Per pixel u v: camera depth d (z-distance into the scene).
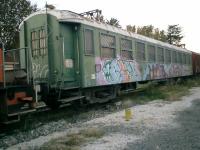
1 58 8.41
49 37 11.45
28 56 9.32
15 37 28.09
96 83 12.57
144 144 7.00
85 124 9.65
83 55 11.80
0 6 27.72
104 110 12.57
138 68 16.78
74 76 11.77
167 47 22.59
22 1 28.94
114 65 14.13
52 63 11.32
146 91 18.95
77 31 11.77
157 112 11.43
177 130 8.30
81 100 12.06
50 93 11.32
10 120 8.40
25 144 7.54
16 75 9.22
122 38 15.04
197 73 34.47
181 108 12.26
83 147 7.01
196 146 6.72
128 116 10.12
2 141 7.80
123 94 18.47
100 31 13.07
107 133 8.28
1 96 8.32
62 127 9.36
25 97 8.82
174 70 24.31
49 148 6.91
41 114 11.41
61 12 11.56
